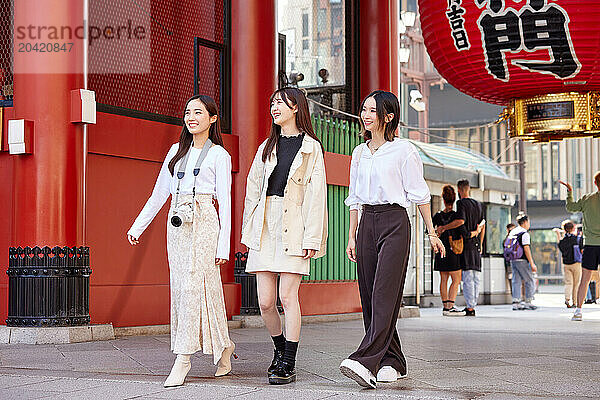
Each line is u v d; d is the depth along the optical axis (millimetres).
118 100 9227
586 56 7070
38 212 7449
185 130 5215
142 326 8555
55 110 7512
